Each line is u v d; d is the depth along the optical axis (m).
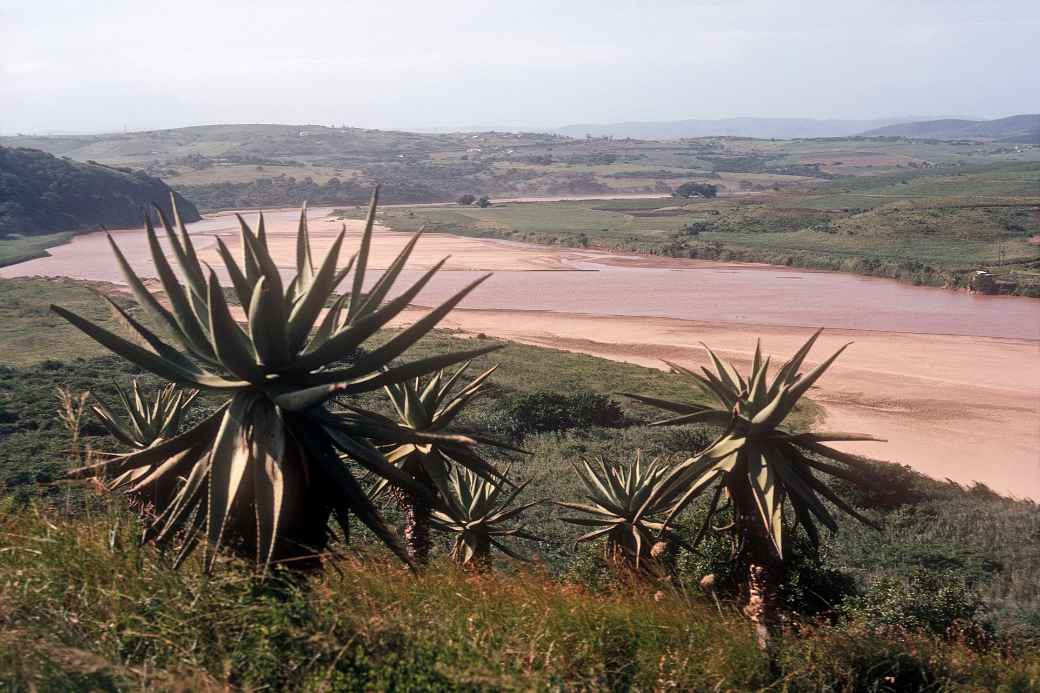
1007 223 138.75
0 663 4.01
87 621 4.62
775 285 100.06
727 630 6.38
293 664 4.38
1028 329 73.12
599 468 13.19
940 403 49.44
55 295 87.62
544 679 4.59
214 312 5.45
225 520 5.25
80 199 174.38
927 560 21.62
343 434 5.92
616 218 191.25
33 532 5.73
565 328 73.94
